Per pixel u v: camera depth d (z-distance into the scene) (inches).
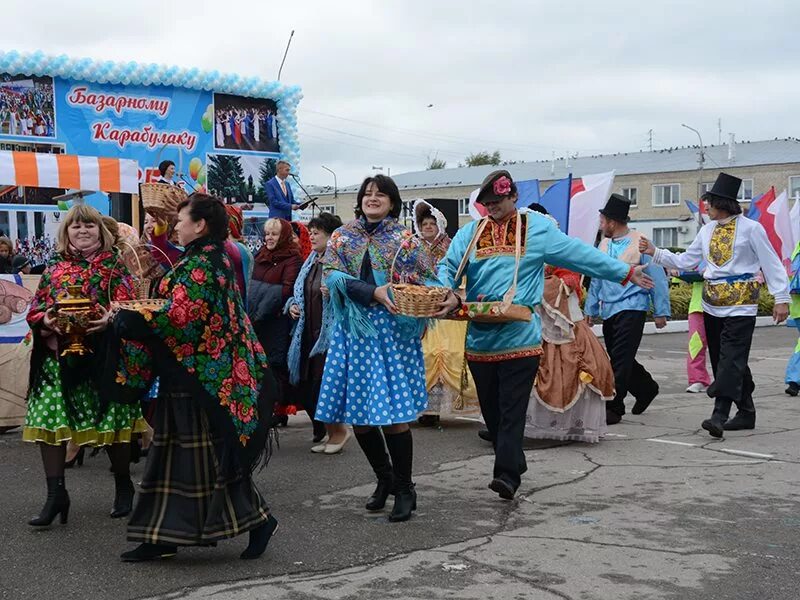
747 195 2353.6
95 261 209.0
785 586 165.6
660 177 2439.7
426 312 197.3
